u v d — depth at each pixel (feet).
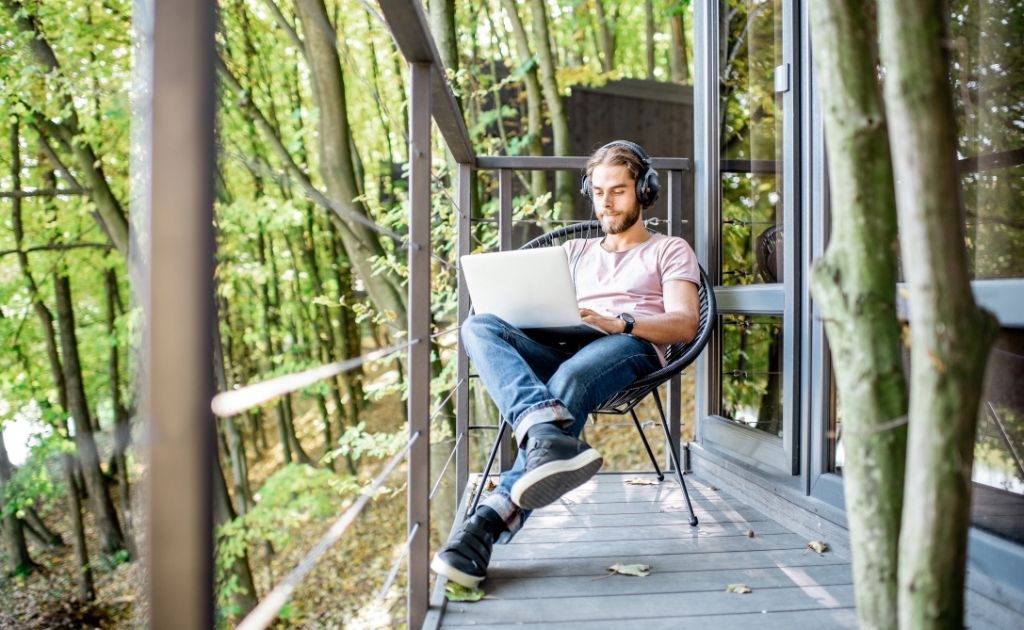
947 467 1.77
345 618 21.07
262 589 22.57
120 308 20.36
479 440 16.65
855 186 2.03
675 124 22.61
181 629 1.54
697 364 8.91
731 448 7.77
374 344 31.35
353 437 17.13
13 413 18.97
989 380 4.50
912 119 1.74
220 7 1.67
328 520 24.88
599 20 22.59
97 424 20.39
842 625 4.54
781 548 5.98
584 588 5.20
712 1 8.64
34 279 19.06
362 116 23.26
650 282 6.91
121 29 16.26
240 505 23.11
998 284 4.38
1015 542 4.32
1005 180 4.86
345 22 21.47
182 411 1.55
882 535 2.05
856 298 2.04
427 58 4.85
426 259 4.91
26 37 15.67
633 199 7.11
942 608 1.82
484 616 4.76
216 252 1.59
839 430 6.06
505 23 22.02
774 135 7.32
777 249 7.26
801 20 6.48
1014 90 4.85
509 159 8.77
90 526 23.31
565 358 6.38
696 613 4.75
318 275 24.85
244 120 17.78
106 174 18.20
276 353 25.72
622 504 7.40
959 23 5.18
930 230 1.74
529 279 6.03
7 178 18.43
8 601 21.22
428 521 4.83
